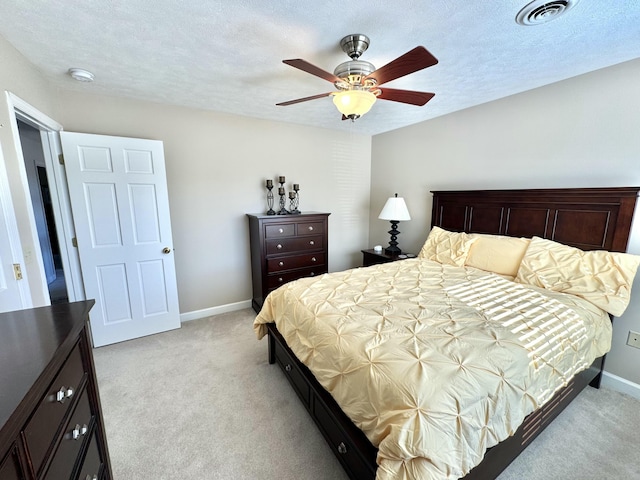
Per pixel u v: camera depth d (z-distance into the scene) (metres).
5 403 0.58
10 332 0.88
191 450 1.57
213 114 3.06
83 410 0.99
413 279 2.23
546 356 1.36
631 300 1.93
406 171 3.71
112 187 2.55
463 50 1.75
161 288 2.89
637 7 1.33
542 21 1.45
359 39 1.59
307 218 3.38
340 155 4.02
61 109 2.40
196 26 1.51
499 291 1.92
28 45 1.70
